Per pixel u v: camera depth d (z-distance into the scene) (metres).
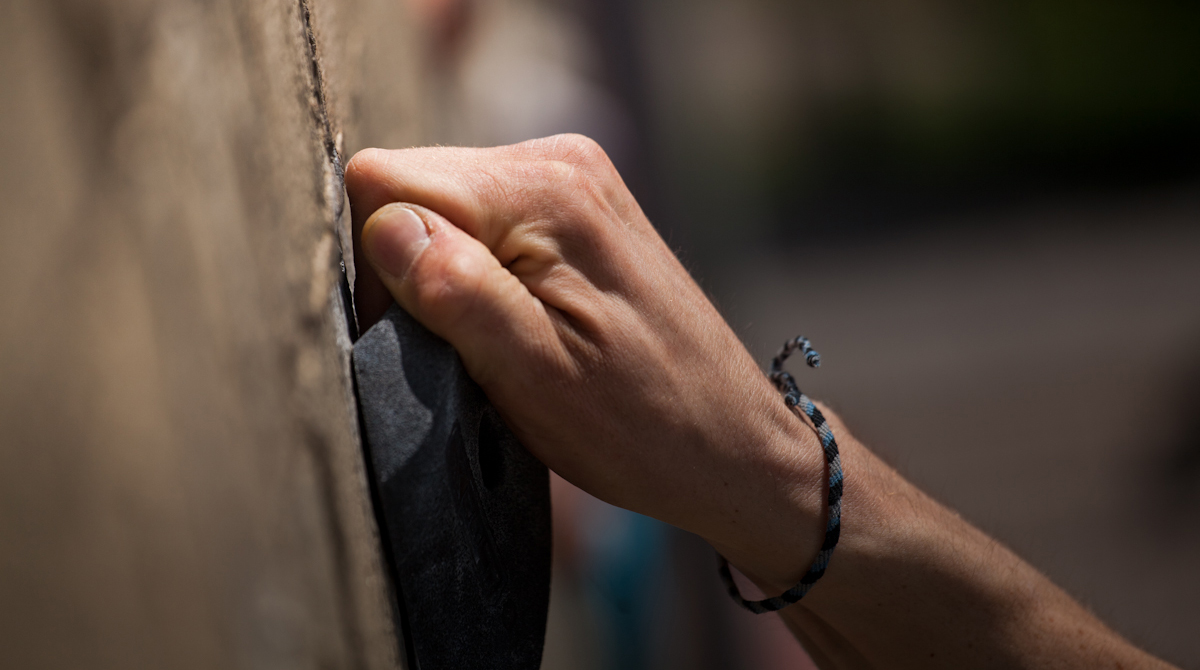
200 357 0.58
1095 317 4.56
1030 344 4.34
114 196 0.54
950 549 0.70
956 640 0.70
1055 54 7.77
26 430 0.51
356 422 0.62
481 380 0.62
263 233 0.63
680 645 1.97
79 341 0.53
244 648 0.59
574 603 1.68
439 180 0.62
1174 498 2.96
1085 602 0.76
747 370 0.66
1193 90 7.32
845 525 0.68
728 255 2.37
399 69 0.96
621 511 1.64
